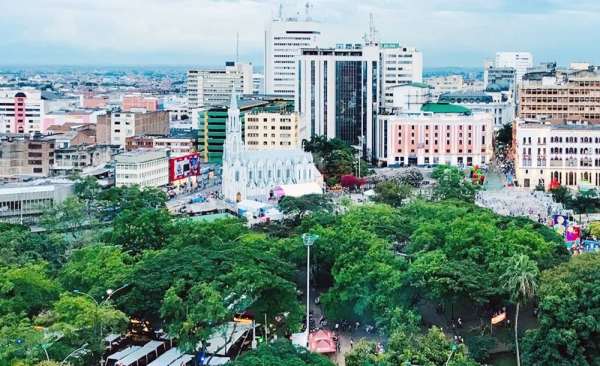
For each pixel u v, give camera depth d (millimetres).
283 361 177500
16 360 190000
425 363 196625
